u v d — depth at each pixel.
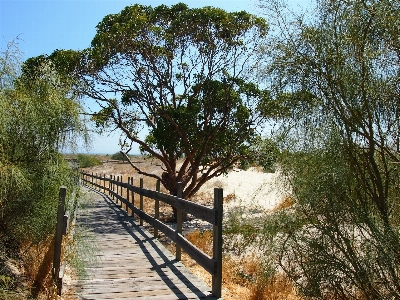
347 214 4.10
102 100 14.72
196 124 14.56
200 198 20.72
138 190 12.16
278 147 4.72
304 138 4.45
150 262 6.89
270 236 4.87
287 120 4.72
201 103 14.87
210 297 5.10
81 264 5.69
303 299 4.72
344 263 4.05
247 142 14.28
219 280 5.11
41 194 5.31
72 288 5.38
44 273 5.25
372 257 3.85
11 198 4.99
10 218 5.09
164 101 15.42
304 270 4.42
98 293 5.21
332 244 4.21
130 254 7.50
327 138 4.19
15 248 5.51
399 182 4.14
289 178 4.56
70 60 14.08
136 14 15.21
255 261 7.07
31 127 5.02
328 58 4.27
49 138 5.31
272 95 4.99
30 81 5.54
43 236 5.51
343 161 4.20
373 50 4.11
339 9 4.31
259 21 13.45
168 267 6.56
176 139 14.56
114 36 14.24
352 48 4.20
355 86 4.14
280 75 4.69
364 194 4.37
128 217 13.12
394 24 3.94
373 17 4.05
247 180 21.08
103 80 14.86
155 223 9.04
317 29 4.40
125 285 5.56
